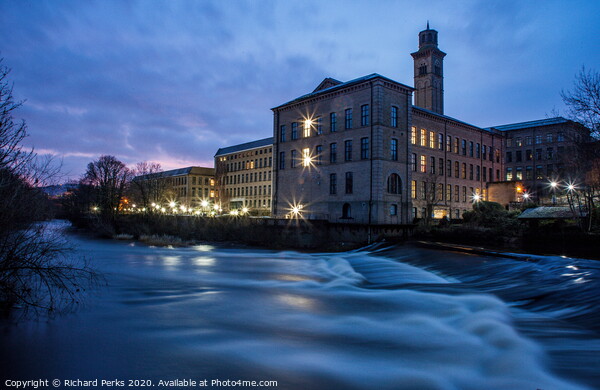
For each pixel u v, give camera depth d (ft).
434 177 164.76
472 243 97.96
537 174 249.55
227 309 42.37
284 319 38.14
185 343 30.78
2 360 26.94
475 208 131.85
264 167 333.21
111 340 31.35
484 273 58.75
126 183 244.01
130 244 137.18
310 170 168.55
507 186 207.51
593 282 43.29
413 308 41.73
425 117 182.39
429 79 312.71
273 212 184.03
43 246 43.98
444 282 57.16
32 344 30.17
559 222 89.92
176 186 424.05
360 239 121.60
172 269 76.28
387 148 146.61
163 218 179.11
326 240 131.64
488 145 231.50
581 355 26.13
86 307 42.04
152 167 327.06
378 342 30.99
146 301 45.93
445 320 36.94
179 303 45.16
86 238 161.17
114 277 63.62
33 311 39.29
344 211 153.99
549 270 53.06
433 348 29.40
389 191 147.02
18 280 40.52
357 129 149.89
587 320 33.35
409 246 99.35
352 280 62.90
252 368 25.86
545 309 38.17
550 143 243.60
